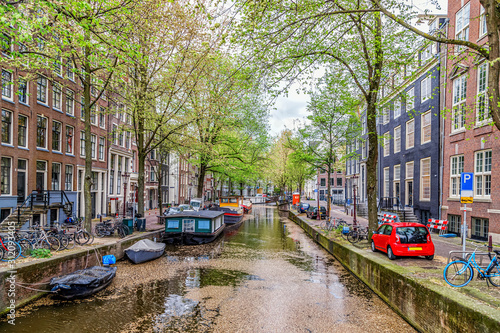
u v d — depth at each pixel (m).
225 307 8.66
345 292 9.91
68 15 9.54
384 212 23.33
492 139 14.48
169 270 12.52
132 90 17.75
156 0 13.10
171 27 15.72
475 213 15.48
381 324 7.51
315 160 24.30
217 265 13.46
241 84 9.62
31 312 8.20
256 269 12.83
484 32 15.22
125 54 11.97
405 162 23.97
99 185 26.20
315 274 12.10
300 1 9.00
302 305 8.81
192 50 16.05
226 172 32.16
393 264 9.17
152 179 39.50
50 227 12.92
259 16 7.78
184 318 7.94
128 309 8.47
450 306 5.74
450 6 18.08
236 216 30.42
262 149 31.83
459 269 6.94
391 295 8.45
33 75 13.53
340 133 23.83
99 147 26.27
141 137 19.14
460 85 17.05
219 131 27.14
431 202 19.72
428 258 10.70
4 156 16.08
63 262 10.17
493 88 6.29
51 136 19.77
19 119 17.42
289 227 28.86
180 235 19.09
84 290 9.25
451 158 17.83
